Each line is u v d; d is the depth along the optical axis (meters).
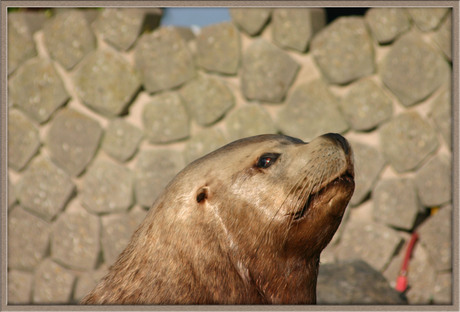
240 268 6.03
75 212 14.49
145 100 14.21
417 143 12.45
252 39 13.48
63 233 14.48
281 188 5.88
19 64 14.73
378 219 12.78
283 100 13.32
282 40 13.20
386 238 12.63
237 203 5.98
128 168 14.20
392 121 12.66
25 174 14.73
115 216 14.23
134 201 14.15
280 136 6.52
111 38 14.16
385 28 12.55
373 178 12.80
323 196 5.76
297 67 13.17
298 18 13.04
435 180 12.30
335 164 5.71
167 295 5.75
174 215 6.02
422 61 12.31
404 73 12.46
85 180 14.38
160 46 13.91
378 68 12.77
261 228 5.94
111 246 14.14
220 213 6.01
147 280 5.88
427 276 12.31
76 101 14.52
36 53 14.67
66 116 14.47
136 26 13.98
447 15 12.09
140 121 14.20
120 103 14.12
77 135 14.38
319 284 10.49
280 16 13.16
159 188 13.84
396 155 12.63
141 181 14.00
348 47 12.80
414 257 12.52
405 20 12.43
